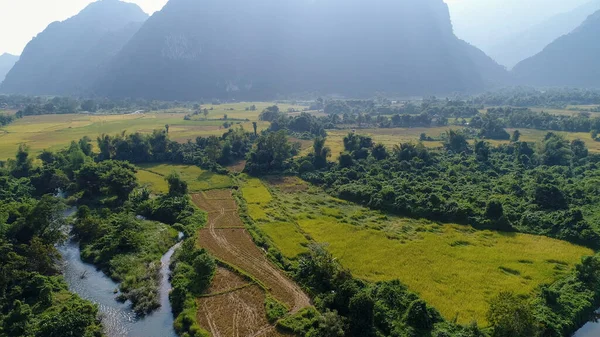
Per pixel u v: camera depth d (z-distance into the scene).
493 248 67.69
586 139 162.88
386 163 118.69
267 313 49.25
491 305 46.03
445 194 90.69
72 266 64.12
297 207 89.56
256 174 117.62
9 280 52.12
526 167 121.94
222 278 58.19
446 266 61.22
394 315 46.91
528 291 53.72
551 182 97.12
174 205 84.00
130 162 130.75
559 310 48.97
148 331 47.69
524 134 178.38
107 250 66.12
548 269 59.88
